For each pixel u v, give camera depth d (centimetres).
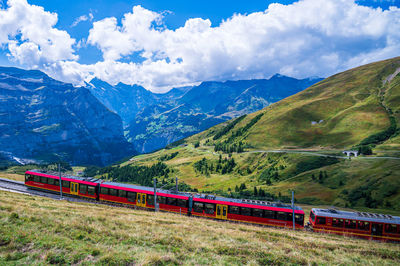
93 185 4794
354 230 3834
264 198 13350
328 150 19088
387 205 10112
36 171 5353
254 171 19750
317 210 4166
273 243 2078
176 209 4403
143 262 1225
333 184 13188
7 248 1206
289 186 14488
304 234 3148
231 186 17962
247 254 1622
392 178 11631
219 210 4253
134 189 4612
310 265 1530
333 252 2000
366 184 11944
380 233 3741
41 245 1295
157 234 1852
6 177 7569
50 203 3133
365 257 1939
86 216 2180
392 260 1973
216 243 1834
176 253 1473
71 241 1420
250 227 3266
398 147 16012
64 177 5050
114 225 2003
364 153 16125
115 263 1188
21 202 2638
